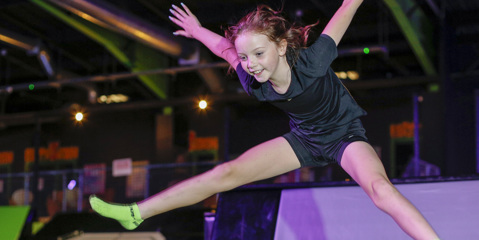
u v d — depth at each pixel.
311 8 9.31
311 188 2.81
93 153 14.73
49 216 11.71
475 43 11.43
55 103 15.96
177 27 9.88
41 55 10.62
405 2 8.80
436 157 10.41
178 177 12.68
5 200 13.69
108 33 10.09
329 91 2.09
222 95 11.88
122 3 9.57
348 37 11.62
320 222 2.67
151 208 2.15
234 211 2.82
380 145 11.96
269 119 12.52
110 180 12.94
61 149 15.04
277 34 1.89
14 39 9.86
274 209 2.77
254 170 2.16
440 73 10.48
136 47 11.18
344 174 10.52
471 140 10.99
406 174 10.23
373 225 2.61
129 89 15.48
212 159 12.95
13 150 15.37
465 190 2.63
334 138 2.14
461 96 11.27
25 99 16.27
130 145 14.50
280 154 2.20
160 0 8.99
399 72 13.58
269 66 1.90
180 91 14.19
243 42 1.88
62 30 11.42
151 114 14.45
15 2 9.13
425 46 9.97
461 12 10.57
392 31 11.19
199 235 5.69
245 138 12.65
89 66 13.10
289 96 2.04
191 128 13.30
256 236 2.70
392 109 11.99
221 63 9.90
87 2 7.52
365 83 11.06
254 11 1.97
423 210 2.59
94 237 5.88
